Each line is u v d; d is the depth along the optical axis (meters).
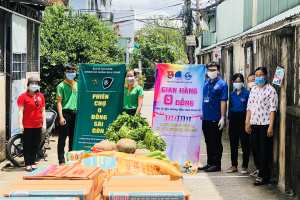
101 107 5.68
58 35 10.67
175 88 6.42
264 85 5.51
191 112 6.38
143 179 2.81
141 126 4.72
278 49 5.73
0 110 6.76
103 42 13.11
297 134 4.89
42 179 2.54
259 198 4.97
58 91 6.31
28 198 2.17
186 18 19.47
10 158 6.46
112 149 4.33
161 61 31.25
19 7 7.87
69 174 2.59
